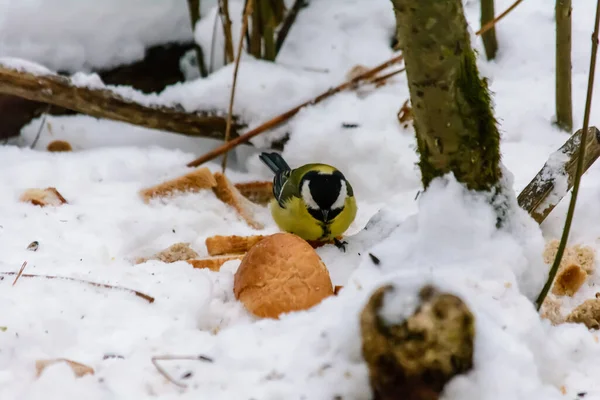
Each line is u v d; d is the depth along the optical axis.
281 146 2.79
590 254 2.57
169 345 2.47
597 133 2.58
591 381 2.45
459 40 2.46
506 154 2.72
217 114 2.79
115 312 2.50
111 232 2.65
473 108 2.47
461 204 2.48
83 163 2.77
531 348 2.43
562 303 2.55
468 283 2.45
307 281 2.51
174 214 2.69
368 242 2.63
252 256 2.52
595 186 2.65
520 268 2.48
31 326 2.48
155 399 2.43
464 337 2.39
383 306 2.41
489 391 2.38
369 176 2.75
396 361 2.40
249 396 2.43
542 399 2.40
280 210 2.69
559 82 2.73
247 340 2.46
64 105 2.79
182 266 2.56
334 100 2.79
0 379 2.45
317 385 2.42
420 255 2.48
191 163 2.78
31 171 2.75
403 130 2.77
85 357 2.46
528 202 2.58
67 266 2.56
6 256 2.59
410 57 2.46
